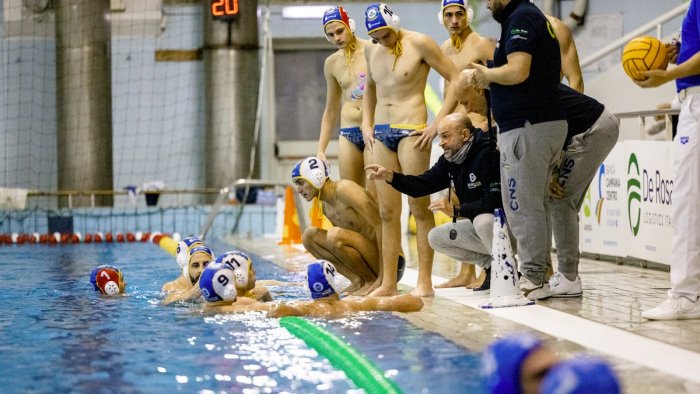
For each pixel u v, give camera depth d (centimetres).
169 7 3553
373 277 1345
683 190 938
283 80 3659
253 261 1991
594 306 1071
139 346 853
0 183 3416
